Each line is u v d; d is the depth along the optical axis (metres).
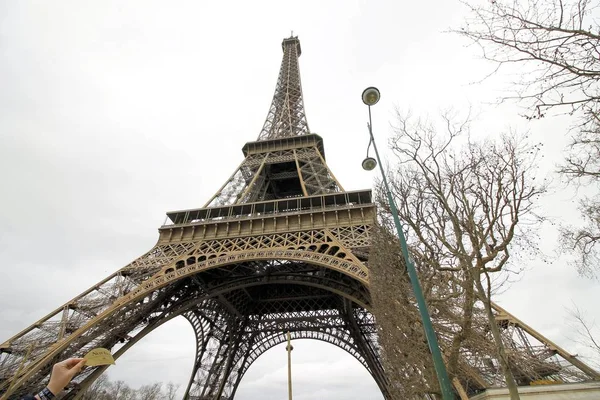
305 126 87.25
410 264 16.70
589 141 14.12
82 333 35.91
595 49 10.81
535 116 12.15
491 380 27.38
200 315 66.00
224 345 71.62
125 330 41.56
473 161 22.11
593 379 24.86
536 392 24.06
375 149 22.78
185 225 51.97
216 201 59.78
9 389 26.48
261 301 75.38
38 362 32.09
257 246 46.31
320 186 58.66
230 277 54.78
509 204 19.59
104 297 41.84
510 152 20.75
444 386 12.84
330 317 71.12
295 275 52.47
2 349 34.03
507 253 19.19
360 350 67.38
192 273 43.06
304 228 47.81
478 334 26.89
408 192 27.67
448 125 24.28
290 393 30.28
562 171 15.61
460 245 20.33
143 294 40.59
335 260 39.72
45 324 37.47
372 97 23.11
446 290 27.70
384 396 64.12
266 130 89.06
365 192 52.22
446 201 21.38
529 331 28.23
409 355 27.42
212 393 64.94
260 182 71.62
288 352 32.06
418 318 27.11
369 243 40.28
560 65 11.10
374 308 34.88
